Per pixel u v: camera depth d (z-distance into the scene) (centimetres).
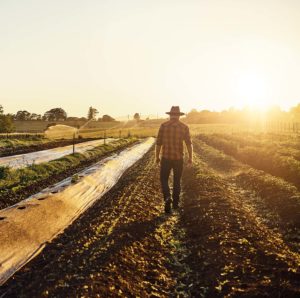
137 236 892
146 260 773
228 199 1283
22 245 866
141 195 1410
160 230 977
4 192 1488
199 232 956
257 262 716
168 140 1072
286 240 929
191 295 647
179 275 732
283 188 1420
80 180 1633
